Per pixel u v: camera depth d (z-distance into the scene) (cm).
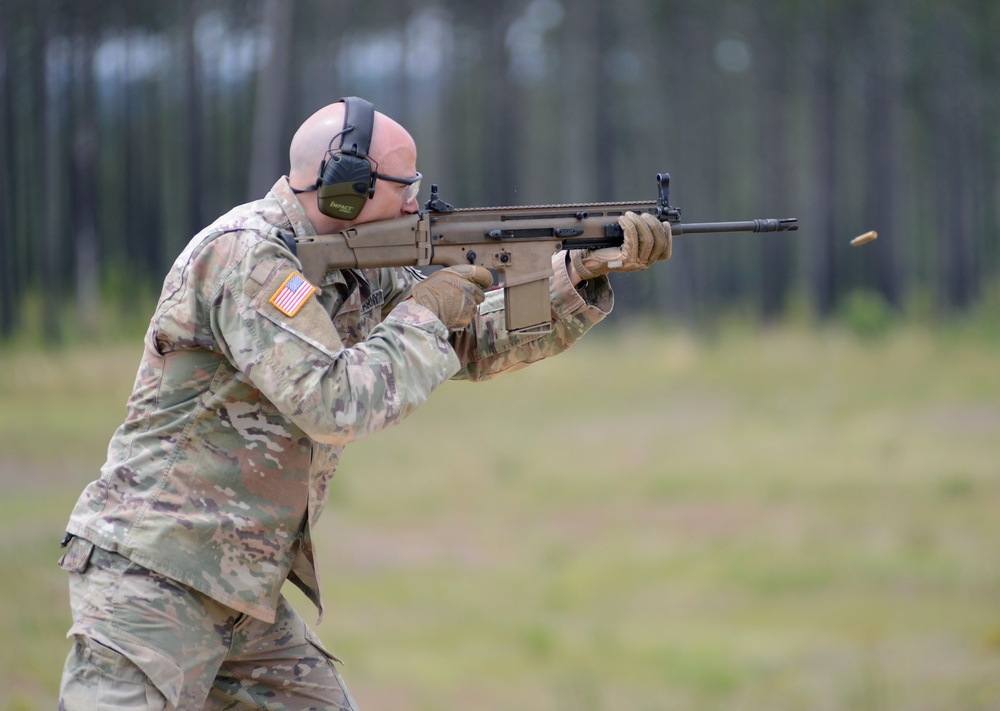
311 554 662
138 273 8712
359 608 1795
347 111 636
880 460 3080
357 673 1459
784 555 2123
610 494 2745
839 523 2380
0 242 6619
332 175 625
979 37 9619
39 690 1134
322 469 655
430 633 1658
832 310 9288
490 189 9331
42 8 7588
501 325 734
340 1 8262
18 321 6562
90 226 7981
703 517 2491
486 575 2023
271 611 643
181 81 9888
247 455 628
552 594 1877
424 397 612
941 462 3020
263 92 6141
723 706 1316
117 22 8625
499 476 2962
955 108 10144
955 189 10206
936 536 2220
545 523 2459
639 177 11756
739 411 4169
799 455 3212
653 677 1439
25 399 3872
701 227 690
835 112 10544
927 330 6731
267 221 632
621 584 1962
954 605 1739
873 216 10219
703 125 11125
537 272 674
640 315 9712
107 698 605
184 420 626
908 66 9694
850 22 9256
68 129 8812
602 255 683
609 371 5425
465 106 11506
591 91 10694
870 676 1364
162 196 9775
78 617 618
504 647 1574
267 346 591
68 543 639
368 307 694
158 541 615
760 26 9762
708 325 8212
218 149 9431
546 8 10694
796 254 12144
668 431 3738
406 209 666
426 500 2656
